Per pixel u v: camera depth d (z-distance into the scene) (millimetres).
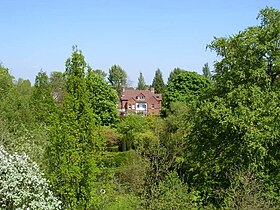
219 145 19391
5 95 27422
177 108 35969
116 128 47469
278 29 19312
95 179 12016
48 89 35656
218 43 20828
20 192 12070
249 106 18594
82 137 11891
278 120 17797
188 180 20297
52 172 11961
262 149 16938
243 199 13531
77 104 11820
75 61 11961
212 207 16781
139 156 21859
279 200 15891
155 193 15250
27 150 19453
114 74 110938
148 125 41250
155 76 111875
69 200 11812
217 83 21031
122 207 15078
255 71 18906
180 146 24406
